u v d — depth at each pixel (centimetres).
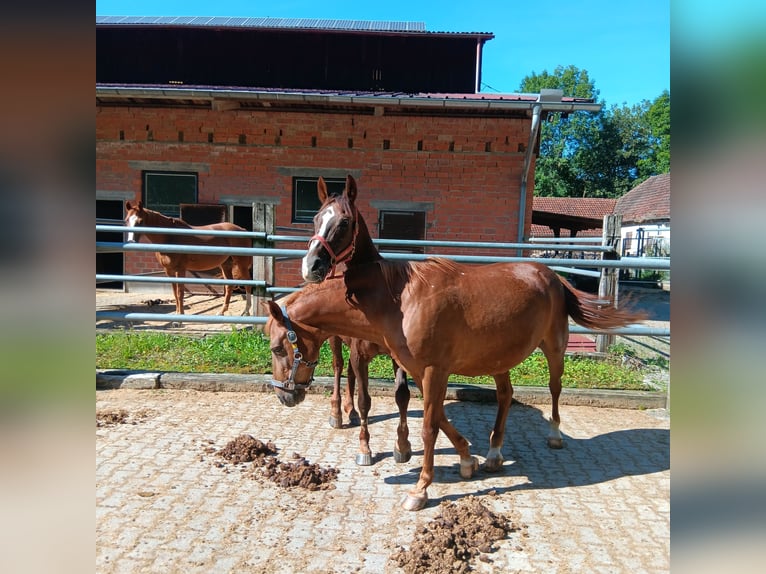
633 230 2984
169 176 1047
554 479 398
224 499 356
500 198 999
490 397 582
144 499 353
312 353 362
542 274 407
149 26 1221
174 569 279
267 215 680
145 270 1091
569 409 565
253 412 531
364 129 1002
